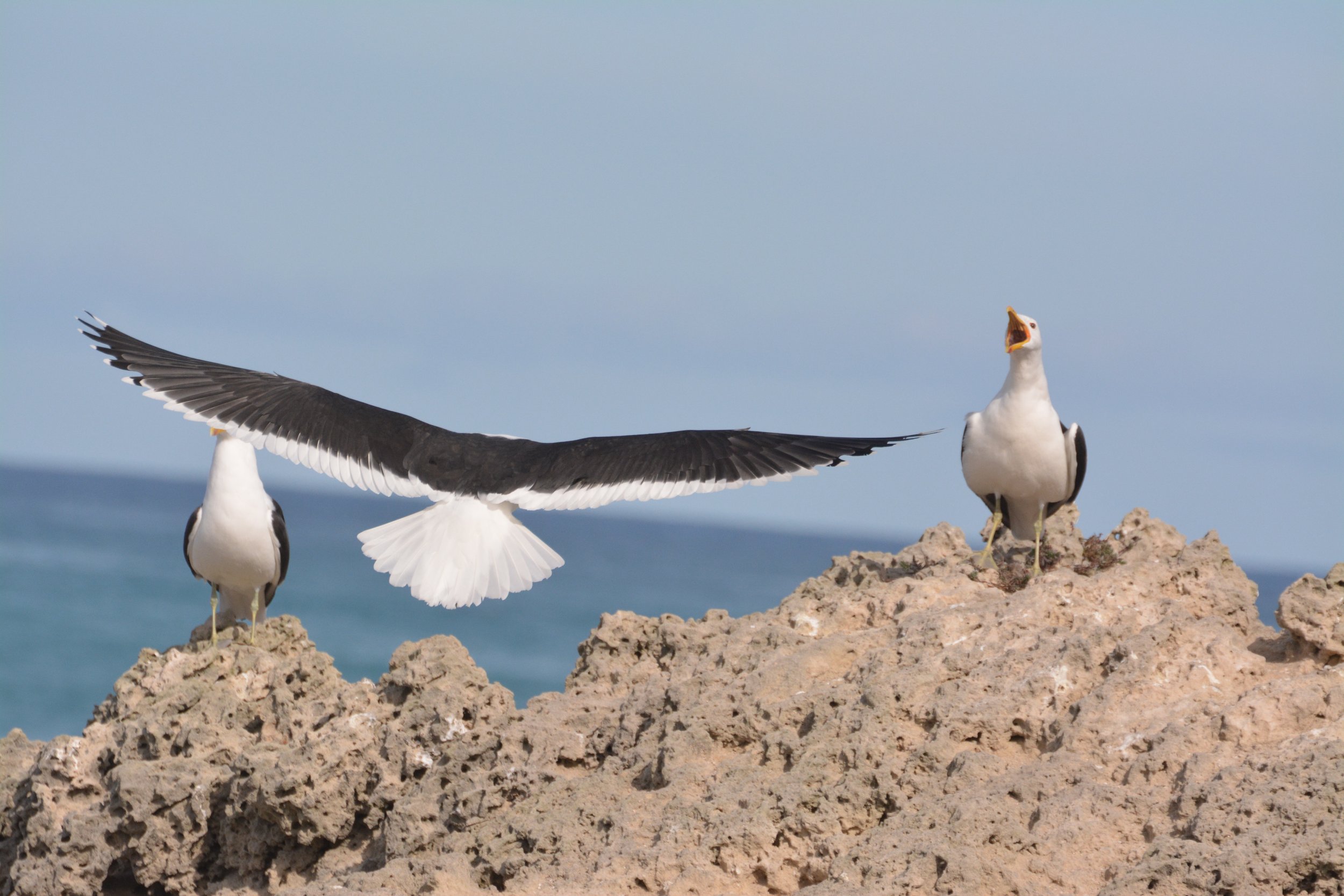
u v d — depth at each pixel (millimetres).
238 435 10117
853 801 11430
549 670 77188
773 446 10562
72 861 14523
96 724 16250
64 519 194375
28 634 81500
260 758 14242
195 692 15875
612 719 14117
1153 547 15945
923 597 14656
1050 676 12195
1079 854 10289
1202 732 11039
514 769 13422
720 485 10344
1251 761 10438
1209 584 13703
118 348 10219
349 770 14148
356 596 109250
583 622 103438
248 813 14289
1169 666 12070
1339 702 10969
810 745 12141
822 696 12742
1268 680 11867
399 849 13148
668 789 12297
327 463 10383
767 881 11094
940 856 10117
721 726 12852
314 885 12469
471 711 14617
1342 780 9844
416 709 14523
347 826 14094
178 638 83250
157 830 14523
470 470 10695
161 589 109375
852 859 10555
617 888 11164
